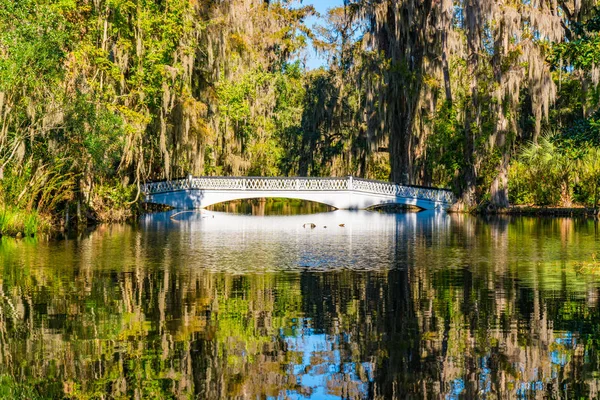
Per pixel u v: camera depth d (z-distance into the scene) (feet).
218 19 114.42
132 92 96.53
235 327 30.55
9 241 66.18
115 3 91.45
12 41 62.34
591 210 116.47
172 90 102.68
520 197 133.49
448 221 105.19
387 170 180.65
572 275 45.39
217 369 24.75
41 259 52.80
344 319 32.19
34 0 66.33
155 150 116.78
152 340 28.27
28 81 64.90
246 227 91.40
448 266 50.14
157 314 33.06
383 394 22.39
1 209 69.56
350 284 41.83
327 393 22.54
